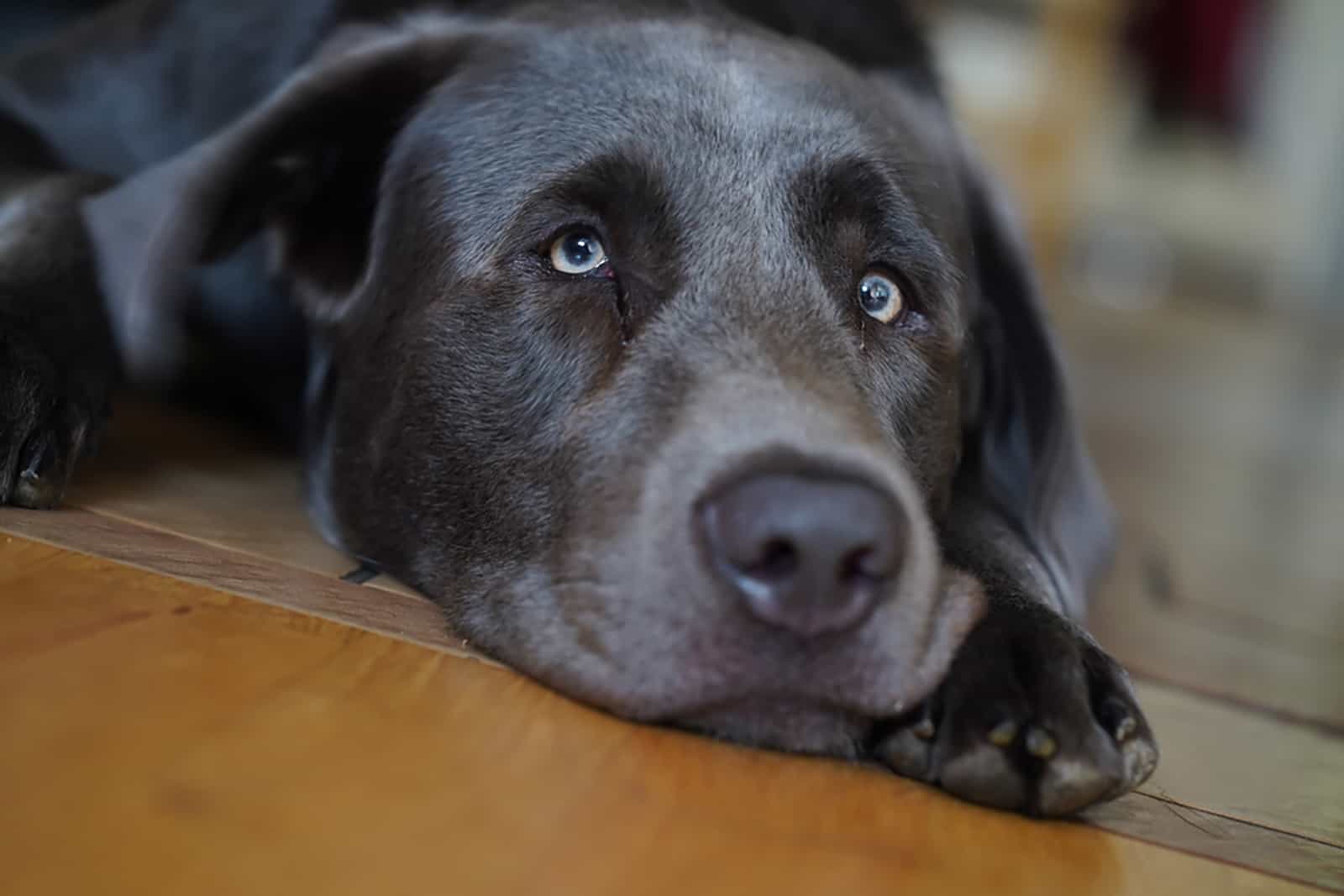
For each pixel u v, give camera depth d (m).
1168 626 2.32
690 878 0.93
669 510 1.23
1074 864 1.14
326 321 1.78
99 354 1.68
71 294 1.68
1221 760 1.62
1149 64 9.50
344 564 1.59
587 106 1.60
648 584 1.22
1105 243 10.39
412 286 1.61
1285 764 1.65
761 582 1.17
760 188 1.56
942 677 1.26
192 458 2.02
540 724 1.17
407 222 1.66
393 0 1.99
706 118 1.59
